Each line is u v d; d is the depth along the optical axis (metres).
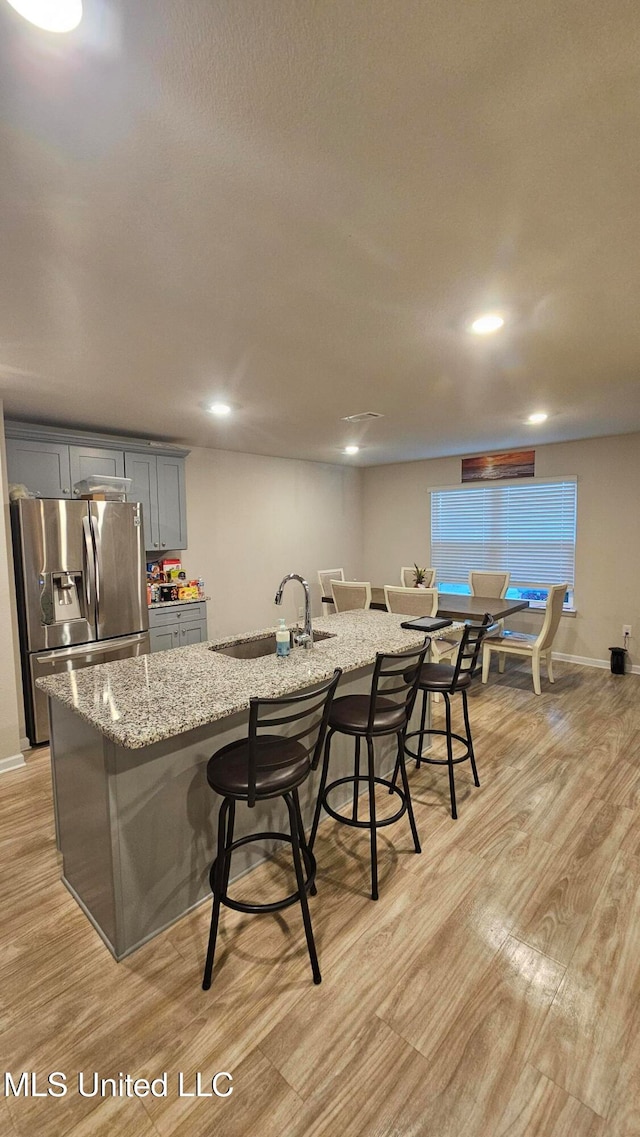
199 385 3.00
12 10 0.80
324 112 1.04
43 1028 1.51
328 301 1.93
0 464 3.18
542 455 5.48
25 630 3.43
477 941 1.81
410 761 3.21
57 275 1.70
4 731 3.15
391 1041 1.46
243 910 1.64
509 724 3.77
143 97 0.99
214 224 1.44
